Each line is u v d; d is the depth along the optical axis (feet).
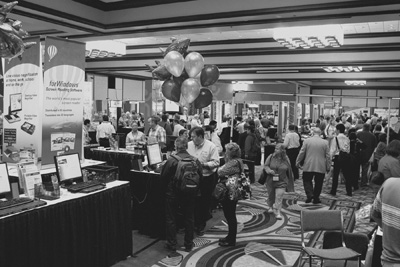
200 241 16.57
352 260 11.51
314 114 69.00
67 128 15.99
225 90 32.60
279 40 25.39
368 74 48.65
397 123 43.50
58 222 10.95
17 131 15.83
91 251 12.31
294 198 25.30
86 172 14.08
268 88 37.50
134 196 17.51
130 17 23.15
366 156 29.25
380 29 27.14
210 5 20.48
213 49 35.83
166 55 17.16
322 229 12.13
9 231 9.46
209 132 26.14
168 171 14.76
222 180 15.78
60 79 15.56
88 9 22.75
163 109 47.16
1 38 11.51
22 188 11.73
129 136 27.89
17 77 15.71
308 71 47.44
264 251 15.44
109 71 53.36
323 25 22.03
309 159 23.36
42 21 22.22
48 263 10.66
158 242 16.25
